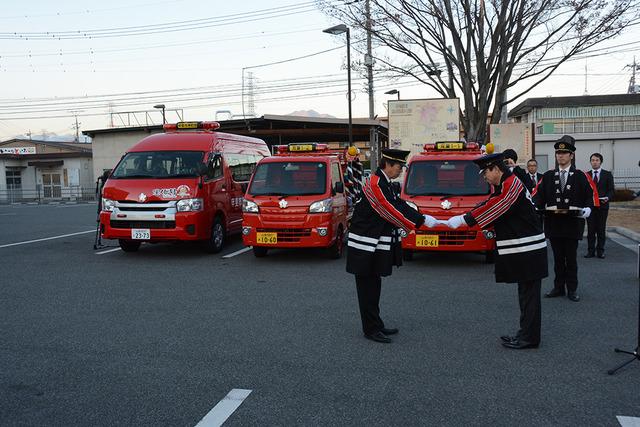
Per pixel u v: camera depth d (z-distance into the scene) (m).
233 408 3.93
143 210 10.11
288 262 10.01
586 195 7.00
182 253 11.03
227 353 5.08
